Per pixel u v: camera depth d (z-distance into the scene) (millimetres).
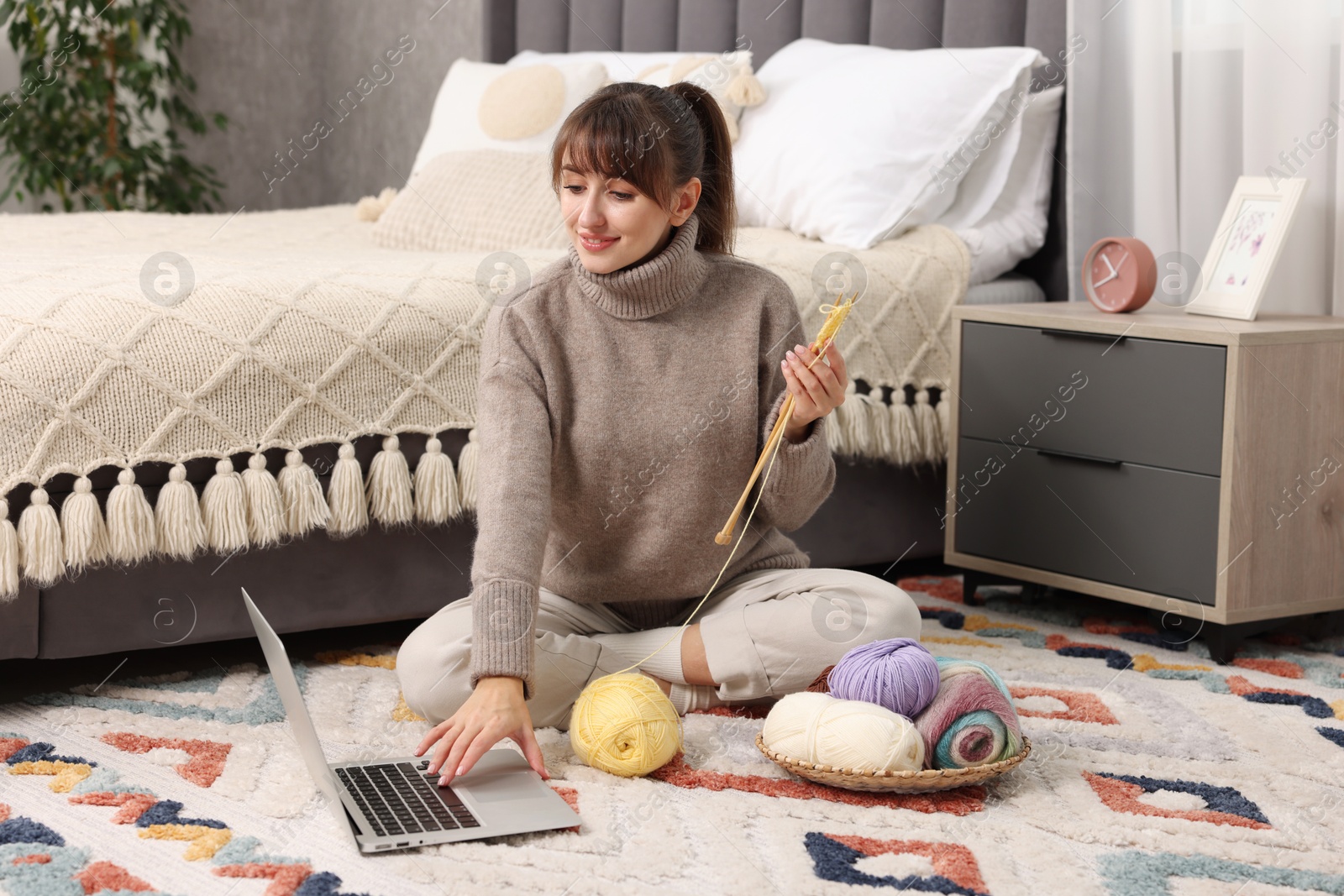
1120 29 2076
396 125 3885
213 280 1496
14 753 1231
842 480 1932
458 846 1014
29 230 2229
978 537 1907
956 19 2285
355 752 1254
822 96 2184
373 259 1731
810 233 2090
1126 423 1698
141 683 1488
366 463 1548
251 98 4215
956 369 1918
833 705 1152
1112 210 2121
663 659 1350
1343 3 1794
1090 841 1063
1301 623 1775
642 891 953
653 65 2498
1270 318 1741
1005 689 1198
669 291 1312
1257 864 1022
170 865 990
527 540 1183
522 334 1316
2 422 1326
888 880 976
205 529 1444
